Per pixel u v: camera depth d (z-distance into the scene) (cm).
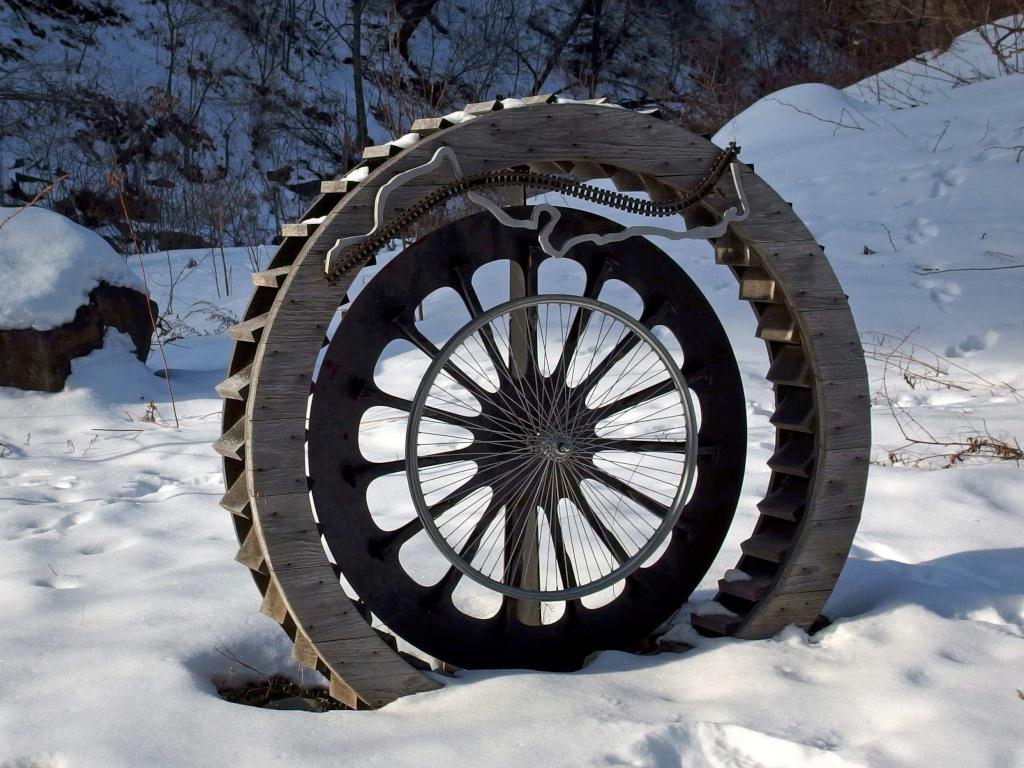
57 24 2594
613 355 332
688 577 348
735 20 3022
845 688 294
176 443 623
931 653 312
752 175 331
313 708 326
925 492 469
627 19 3162
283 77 2802
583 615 336
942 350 730
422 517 311
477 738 268
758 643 331
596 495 492
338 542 304
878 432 582
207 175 2316
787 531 354
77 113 2311
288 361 290
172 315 1090
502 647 327
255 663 338
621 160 319
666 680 307
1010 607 349
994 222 921
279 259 318
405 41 2905
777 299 346
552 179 311
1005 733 262
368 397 305
